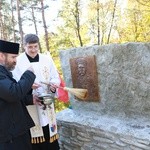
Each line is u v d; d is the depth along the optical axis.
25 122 2.50
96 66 3.32
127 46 2.94
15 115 2.41
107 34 19.39
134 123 3.07
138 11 15.15
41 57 3.24
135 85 2.97
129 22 16.23
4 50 2.42
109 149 3.21
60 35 20.44
